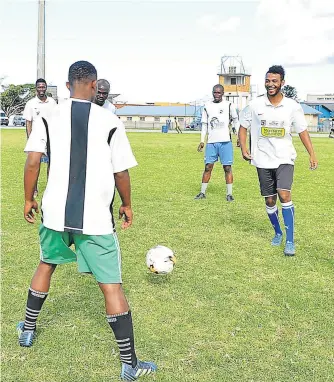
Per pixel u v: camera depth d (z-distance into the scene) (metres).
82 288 5.18
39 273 3.92
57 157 3.56
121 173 3.62
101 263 3.57
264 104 6.60
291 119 6.65
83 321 4.43
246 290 5.22
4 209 9.02
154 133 49.12
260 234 7.54
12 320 4.42
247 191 11.66
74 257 3.84
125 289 5.19
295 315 4.62
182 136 41.09
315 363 3.79
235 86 77.25
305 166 18.08
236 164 18.19
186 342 4.09
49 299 4.88
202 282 5.42
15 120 66.81
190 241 7.07
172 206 9.62
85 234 3.52
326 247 6.89
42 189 11.52
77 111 3.55
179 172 15.28
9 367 3.68
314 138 42.66
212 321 4.47
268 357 3.87
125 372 3.55
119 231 7.56
